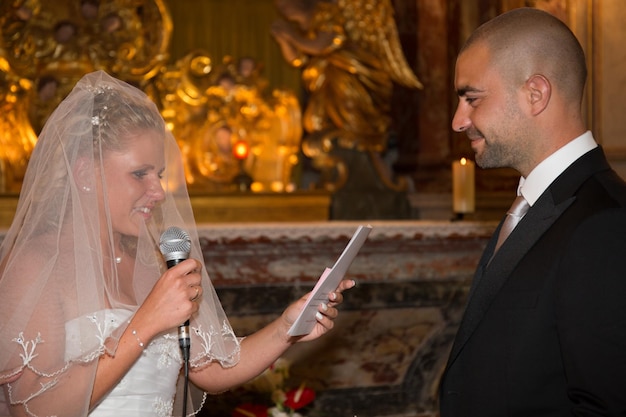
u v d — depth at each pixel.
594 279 1.75
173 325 1.93
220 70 6.37
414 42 6.92
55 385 1.88
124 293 2.10
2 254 2.10
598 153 1.97
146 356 2.06
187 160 6.26
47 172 1.98
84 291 1.92
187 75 6.28
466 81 2.02
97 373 1.90
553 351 1.84
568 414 1.83
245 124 6.41
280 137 6.52
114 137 2.03
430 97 6.85
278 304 4.34
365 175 6.75
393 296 4.54
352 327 4.48
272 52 7.81
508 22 2.00
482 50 2.00
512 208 2.11
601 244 1.77
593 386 1.72
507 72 1.96
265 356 2.31
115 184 2.04
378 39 6.62
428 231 4.54
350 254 2.13
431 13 6.88
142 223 2.10
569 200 1.90
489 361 1.91
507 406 1.87
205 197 6.14
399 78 6.64
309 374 4.41
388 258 4.52
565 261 1.81
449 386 2.02
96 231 1.98
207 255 4.23
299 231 4.33
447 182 6.62
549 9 5.36
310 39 6.55
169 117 6.22
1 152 5.83
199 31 7.70
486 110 1.98
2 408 2.01
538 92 1.94
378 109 6.76
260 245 4.29
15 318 1.88
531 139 1.97
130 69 6.11
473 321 1.97
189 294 1.95
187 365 1.99
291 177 6.96
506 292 1.92
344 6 6.58
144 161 2.06
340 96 6.63
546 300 1.85
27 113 5.90
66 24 5.98
